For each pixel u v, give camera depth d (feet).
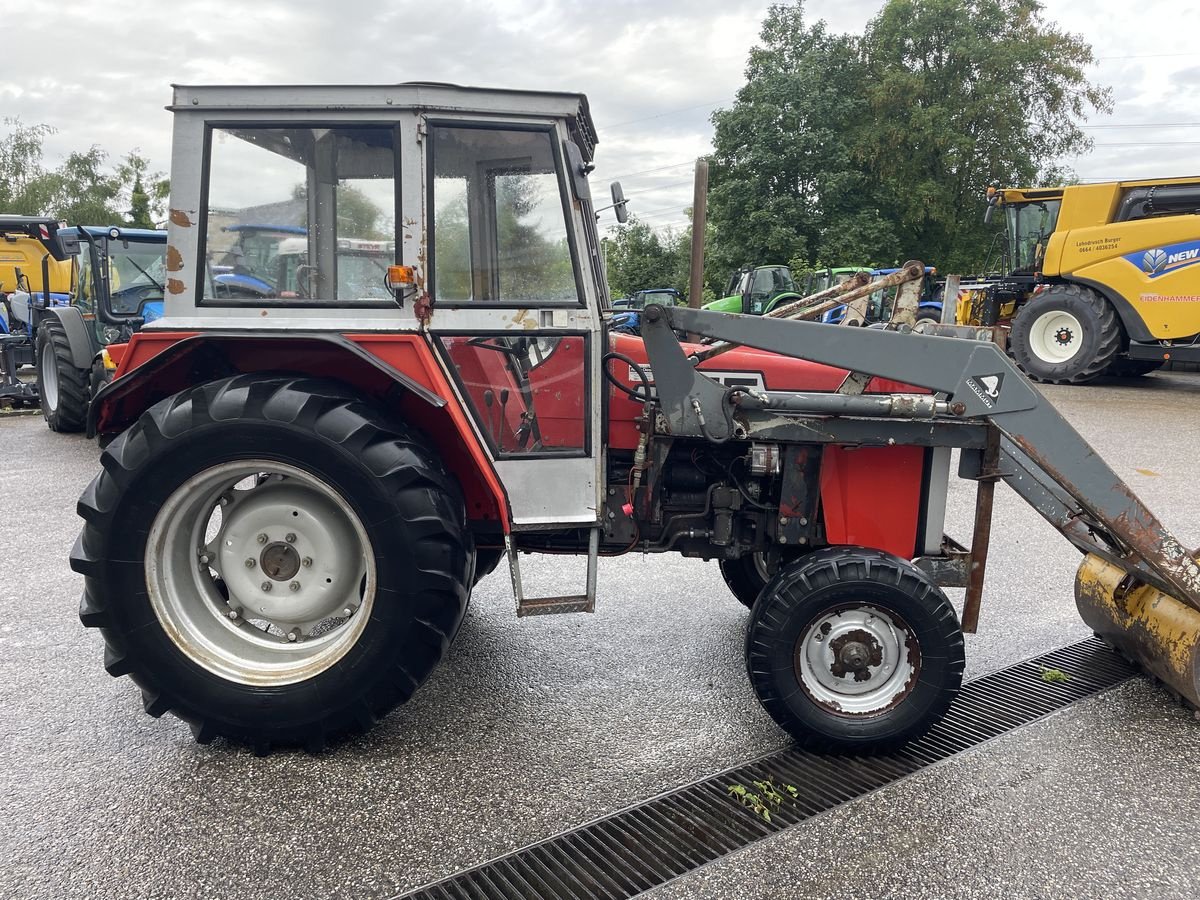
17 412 34.50
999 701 10.12
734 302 55.93
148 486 8.13
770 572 10.46
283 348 8.78
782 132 83.20
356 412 8.14
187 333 8.46
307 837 7.36
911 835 7.48
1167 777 8.44
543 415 9.08
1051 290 37.99
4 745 8.87
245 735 8.59
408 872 6.92
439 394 8.51
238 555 8.92
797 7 88.12
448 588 8.29
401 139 8.36
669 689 10.41
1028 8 88.33
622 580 14.42
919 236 89.76
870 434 9.04
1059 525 11.12
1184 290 34.12
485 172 8.62
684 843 7.37
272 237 8.58
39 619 12.40
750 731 9.39
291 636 9.05
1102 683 10.58
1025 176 87.45
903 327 9.72
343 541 8.77
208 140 8.40
